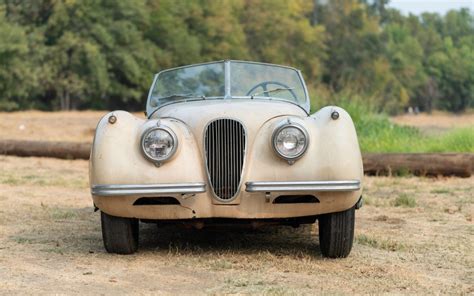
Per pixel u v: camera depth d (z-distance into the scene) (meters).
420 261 10.88
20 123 52.00
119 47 111.62
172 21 125.25
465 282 9.62
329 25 177.25
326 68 169.62
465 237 12.84
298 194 10.27
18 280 9.50
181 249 11.59
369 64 174.62
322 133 10.54
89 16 108.00
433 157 23.19
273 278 9.63
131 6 113.06
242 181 10.32
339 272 10.00
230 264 10.40
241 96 12.42
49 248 11.59
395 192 19.50
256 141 10.53
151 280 9.55
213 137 10.48
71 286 9.22
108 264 10.48
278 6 153.88
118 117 10.72
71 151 29.44
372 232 13.32
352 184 10.22
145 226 13.84
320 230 11.04
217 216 10.39
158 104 12.77
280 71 12.95
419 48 198.88
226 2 137.50
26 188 19.73
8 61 96.00
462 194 18.97
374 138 31.98
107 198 10.37
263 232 13.17
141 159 10.32
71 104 114.50
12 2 106.88
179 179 10.23
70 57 107.38
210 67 12.88
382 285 9.31
